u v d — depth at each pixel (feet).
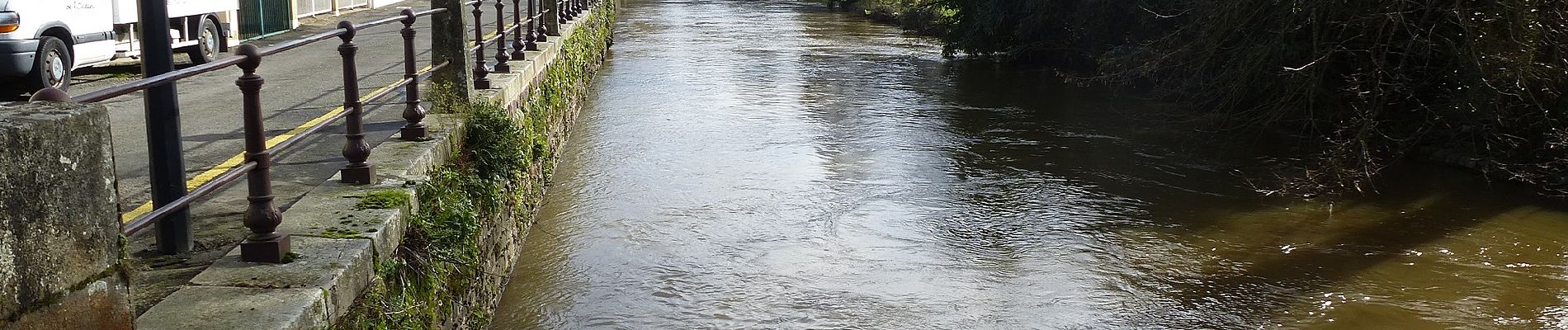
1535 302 24.85
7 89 36.22
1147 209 33.06
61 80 35.96
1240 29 41.24
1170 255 28.35
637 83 62.03
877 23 110.42
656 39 91.04
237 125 27.27
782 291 25.32
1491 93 34.91
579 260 27.66
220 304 12.05
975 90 60.34
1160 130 46.52
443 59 26.22
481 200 22.94
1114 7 62.69
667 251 28.45
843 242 29.37
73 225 7.63
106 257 8.13
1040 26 68.23
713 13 124.36
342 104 31.19
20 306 6.96
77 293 7.66
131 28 42.16
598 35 71.05
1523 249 28.78
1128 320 23.72
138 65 46.03
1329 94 40.11
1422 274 26.81
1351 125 38.93
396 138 22.53
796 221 31.50
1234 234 30.25
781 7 137.69
